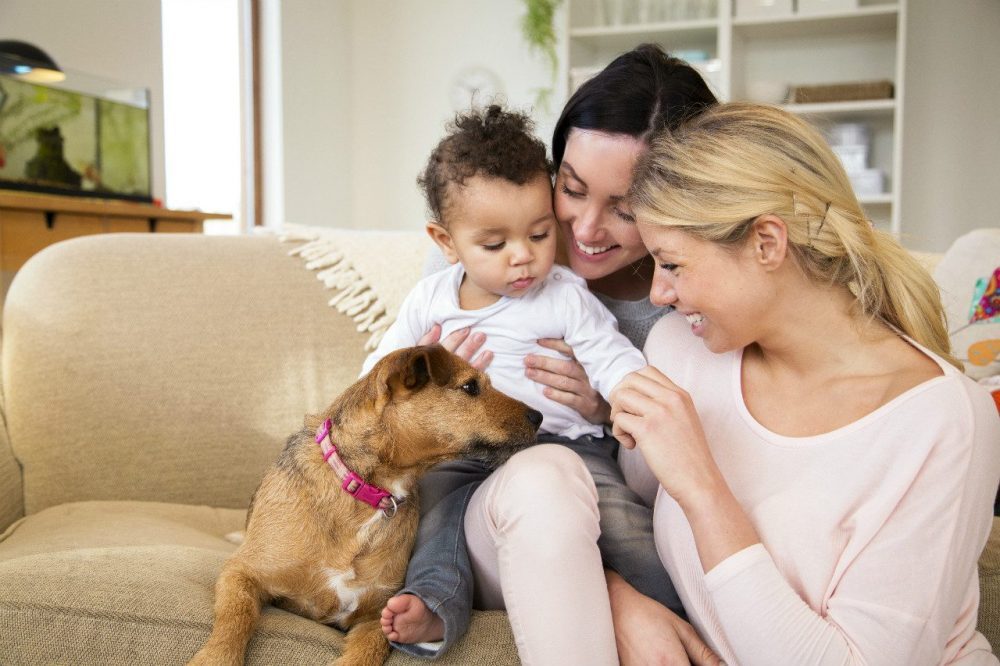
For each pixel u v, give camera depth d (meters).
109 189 3.73
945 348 1.23
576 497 1.23
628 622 1.23
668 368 1.41
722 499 1.10
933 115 5.44
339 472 1.42
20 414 1.98
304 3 5.98
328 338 2.18
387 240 2.34
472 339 1.58
